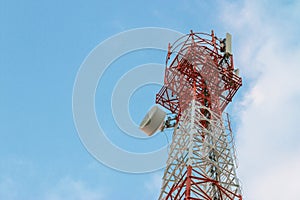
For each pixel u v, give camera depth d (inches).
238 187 1090.7
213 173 1134.4
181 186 1040.8
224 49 1565.0
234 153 1182.3
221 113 1328.7
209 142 1193.4
